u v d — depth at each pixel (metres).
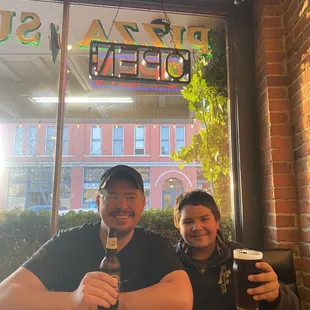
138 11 2.37
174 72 2.40
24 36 2.40
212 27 2.49
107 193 1.17
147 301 0.98
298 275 1.81
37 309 0.94
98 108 4.46
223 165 2.45
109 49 2.34
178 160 3.24
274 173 1.91
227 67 2.31
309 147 1.73
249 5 2.30
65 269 1.15
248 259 0.97
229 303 1.27
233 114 2.24
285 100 1.97
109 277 0.89
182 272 1.11
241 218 2.11
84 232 1.23
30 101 4.29
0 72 3.82
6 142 4.26
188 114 4.12
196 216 1.34
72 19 2.52
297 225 1.86
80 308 0.88
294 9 1.89
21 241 2.39
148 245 1.19
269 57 2.01
